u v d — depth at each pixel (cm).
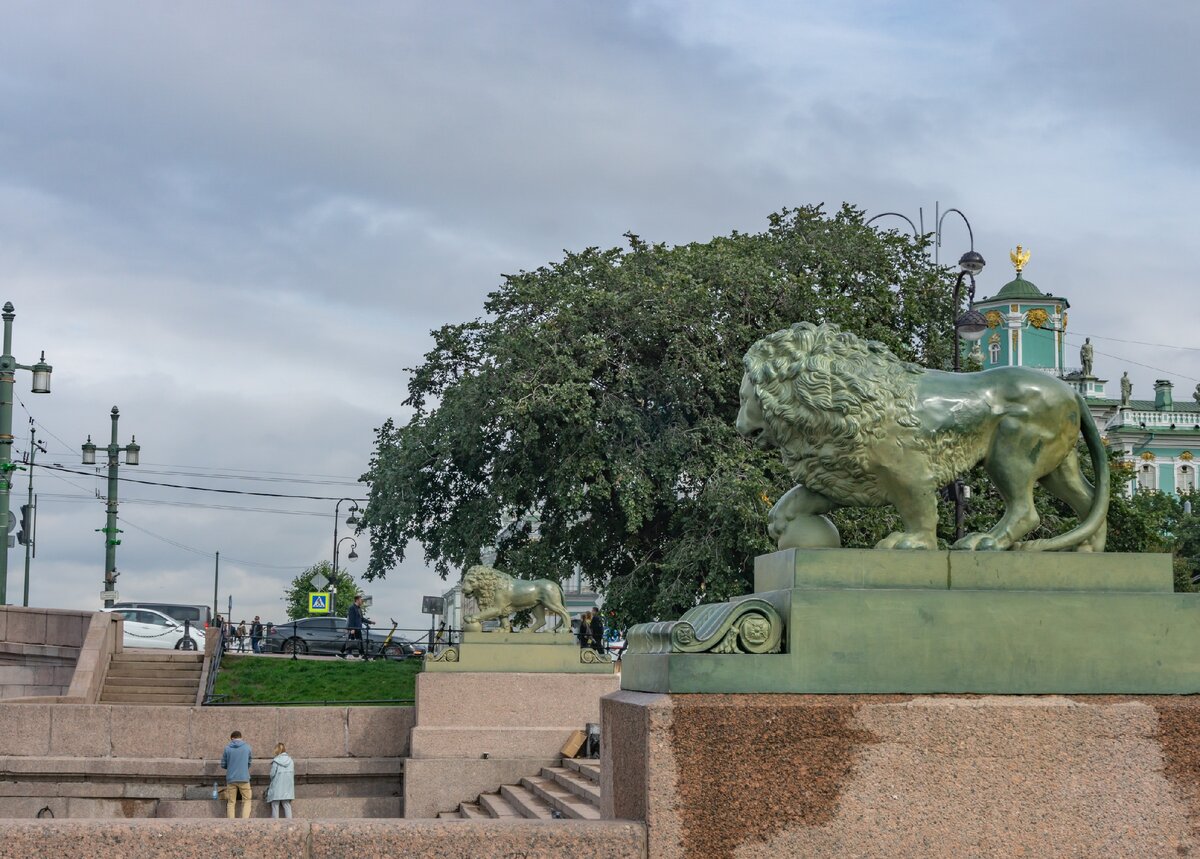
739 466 2469
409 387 2981
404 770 1811
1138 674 494
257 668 2567
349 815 1866
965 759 473
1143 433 6700
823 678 478
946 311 2912
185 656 2533
